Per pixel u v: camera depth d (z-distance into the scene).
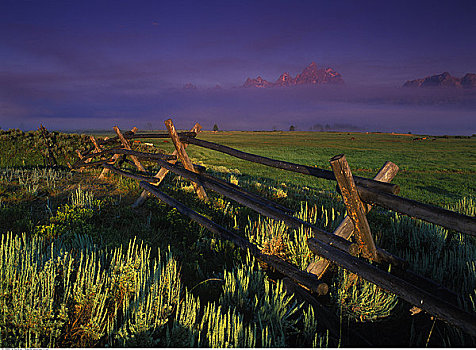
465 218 2.01
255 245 3.55
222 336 1.95
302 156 57.00
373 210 6.89
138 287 2.44
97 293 2.27
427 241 4.52
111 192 6.77
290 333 2.40
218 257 3.83
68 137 17.47
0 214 4.51
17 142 14.65
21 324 1.95
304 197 9.11
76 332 2.07
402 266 2.91
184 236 4.42
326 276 3.37
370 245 2.80
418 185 23.92
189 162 5.75
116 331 2.11
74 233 3.77
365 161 47.16
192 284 3.07
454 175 31.94
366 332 2.54
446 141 110.88
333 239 2.91
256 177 19.45
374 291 2.60
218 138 115.94
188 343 2.04
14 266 2.49
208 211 5.46
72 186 7.10
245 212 5.75
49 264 2.52
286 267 3.05
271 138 122.50
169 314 2.31
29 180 7.27
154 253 3.64
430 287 2.81
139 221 4.89
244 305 2.74
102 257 3.05
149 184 5.74
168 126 5.50
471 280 3.09
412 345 2.31
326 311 2.58
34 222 4.40
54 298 2.36
